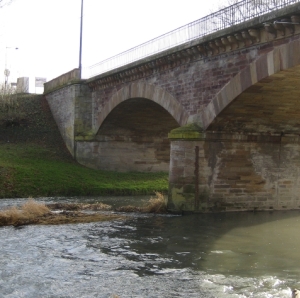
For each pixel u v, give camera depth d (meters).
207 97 23.45
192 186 24.03
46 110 49.09
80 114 40.53
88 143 39.66
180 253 16.12
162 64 26.95
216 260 15.27
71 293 11.98
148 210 24.72
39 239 18.02
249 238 18.64
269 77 19.22
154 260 15.19
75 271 13.91
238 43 20.88
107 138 40.00
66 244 17.23
